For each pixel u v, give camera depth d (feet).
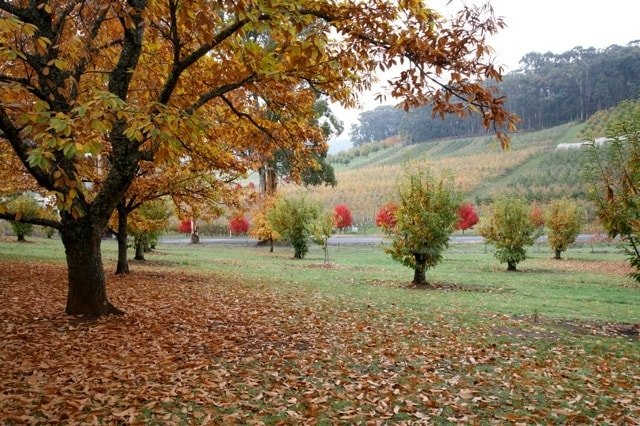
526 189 263.08
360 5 21.80
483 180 306.96
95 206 25.89
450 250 117.19
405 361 21.81
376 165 447.83
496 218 72.84
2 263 55.31
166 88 24.62
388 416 15.52
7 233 133.49
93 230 26.17
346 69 25.99
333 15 22.84
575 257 99.19
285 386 17.72
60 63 19.62
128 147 25.39
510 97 460.14
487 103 19.48
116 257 79.00
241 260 85.51
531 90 458.09
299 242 97.25
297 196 100.68
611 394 18.47
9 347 20.56
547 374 20.76
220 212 55.01
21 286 38.40
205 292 40.81
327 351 22.75
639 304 41.96
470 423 15.29
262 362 20.49
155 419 14.29
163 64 30.42
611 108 366.22
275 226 97.66
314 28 22.91
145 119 17.08
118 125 25.18
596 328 30.73
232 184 52.95
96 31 26.37
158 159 17.79
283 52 22.99
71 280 26.66
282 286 47.29
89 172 36.37
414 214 52.03
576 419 15.97
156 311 30.40
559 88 449.48
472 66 19.08
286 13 19.66
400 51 19.95
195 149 34.27
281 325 28.07
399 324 29.86
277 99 30.12
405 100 20.66
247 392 16.97
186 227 168.04
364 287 49.11
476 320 31.99
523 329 29.60
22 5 26.94
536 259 94.99
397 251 53.36
